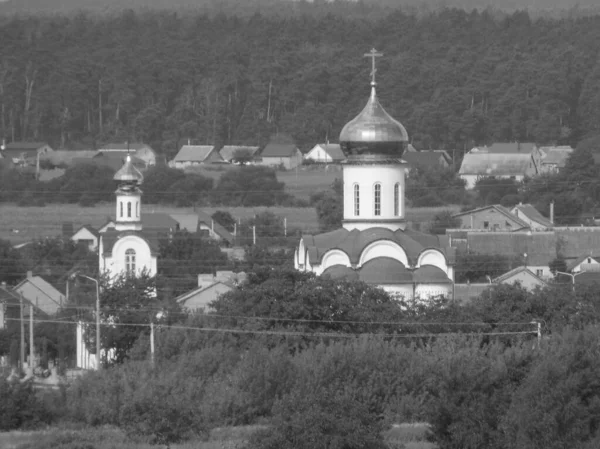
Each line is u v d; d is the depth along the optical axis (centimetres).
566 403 18950
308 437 18250
